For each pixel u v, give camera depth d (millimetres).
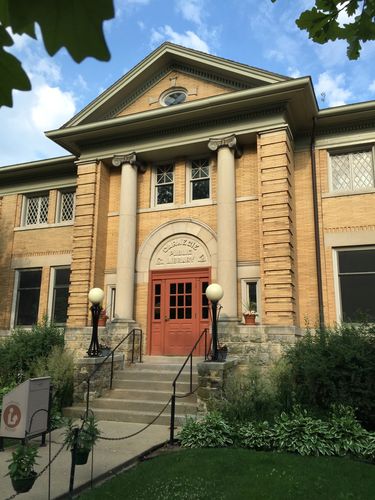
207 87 14688
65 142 15609
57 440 8305
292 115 13656
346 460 6766
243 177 13922
